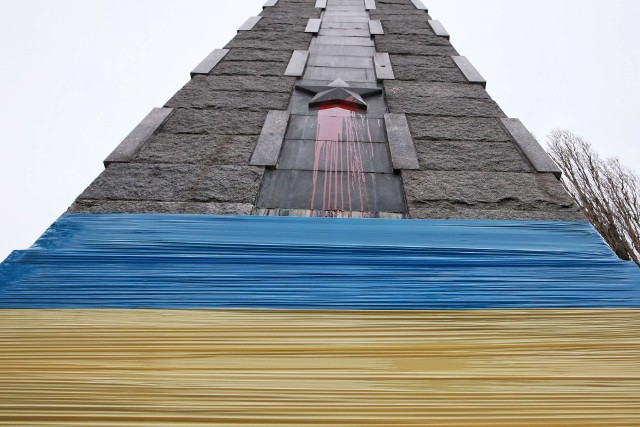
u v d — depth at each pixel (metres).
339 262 3.27
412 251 3.39
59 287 2.98
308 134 5.23
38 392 2.26
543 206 4.05
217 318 2.78
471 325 2.77
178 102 5.73
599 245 3.51
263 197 4.20
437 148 4.90
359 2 11.41
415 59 7.53
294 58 7.37
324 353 2.55
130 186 4.16
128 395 2.26
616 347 2.60
